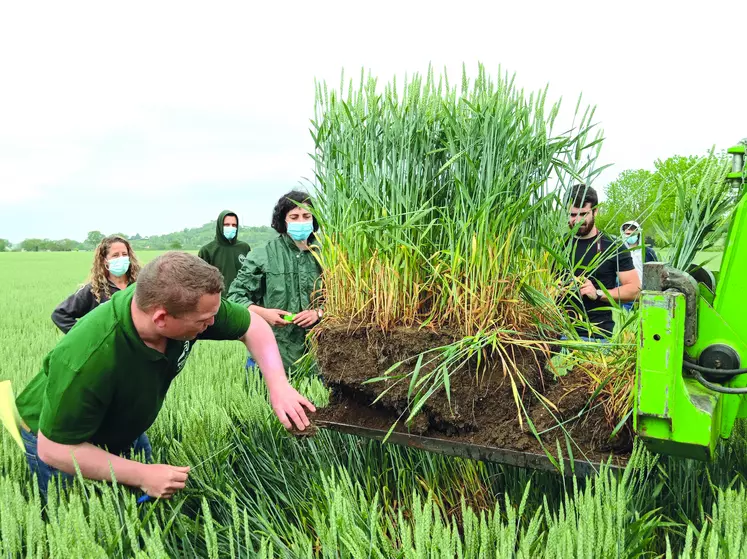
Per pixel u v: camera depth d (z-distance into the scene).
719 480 2.65
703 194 2.42
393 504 2.98
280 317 3.80
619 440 2.30
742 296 2.01
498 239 2.63
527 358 2.62
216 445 3.18
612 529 1.95
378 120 2.86
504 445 2.38
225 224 6.45
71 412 2.17
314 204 3.08
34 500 2.20
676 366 1.88
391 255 2.71
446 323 2.67
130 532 1.99
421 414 2.53
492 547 1.99
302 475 3.16
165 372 2.46
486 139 2.65
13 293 19.77
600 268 4.18
